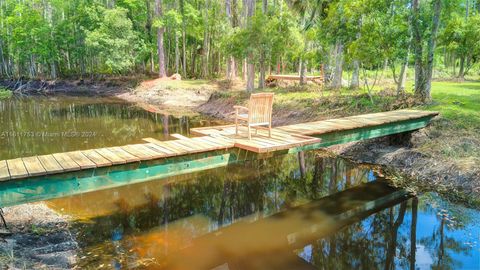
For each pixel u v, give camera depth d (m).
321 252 5.77
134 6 36.31
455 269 5.25
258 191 8.77
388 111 11.99
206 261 5.37
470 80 23.88
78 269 5.00
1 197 4.86
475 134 10.04
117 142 13.98
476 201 7.48
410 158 9.81
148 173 5.98
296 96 17.73
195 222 6.88
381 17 12.32
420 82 13.24
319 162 11.06
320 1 19.31
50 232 6.12
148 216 7.10
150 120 19.80
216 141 7.05
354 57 13.08
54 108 25.31
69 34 42.53
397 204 7.72
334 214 7.32
